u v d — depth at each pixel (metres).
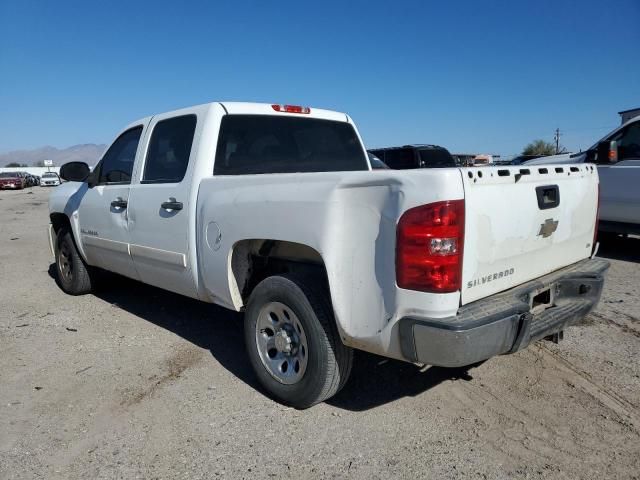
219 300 4.07
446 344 2.67
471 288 2.86
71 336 5.07
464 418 3.40
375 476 2.84
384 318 2.88
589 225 4.00
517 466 2.90
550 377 3.93
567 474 2.82
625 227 7.98
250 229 3.56
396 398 3.68
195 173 4.15
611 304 5.66
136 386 3.95
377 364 4.23
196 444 3.17
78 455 3.08
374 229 2.89
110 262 5.55
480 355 2.77
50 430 3.35
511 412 3.46
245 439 3.21
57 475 2.90
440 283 2.70
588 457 2.97
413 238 2.71
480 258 2.88
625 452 3.01
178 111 4.63
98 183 5.66
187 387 3.93
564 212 3.62
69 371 4.25
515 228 3.12
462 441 3.14
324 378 3.30
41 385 4.00
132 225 4.87
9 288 7.05
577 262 3.95
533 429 3.25
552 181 3.47
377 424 3.35
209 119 4.27
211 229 3.92
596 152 8.19
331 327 3.27
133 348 4.73
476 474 2.83
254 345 3.73
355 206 2.97
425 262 2.69
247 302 3.87
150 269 4.79
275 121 4.73
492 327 2.75
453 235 2.69
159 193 4.48
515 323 2.88
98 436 3.28
